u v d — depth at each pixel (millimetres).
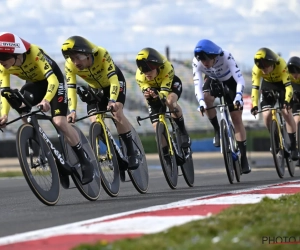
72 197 17547
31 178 14094
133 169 17438
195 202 13609
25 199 17859
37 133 14555
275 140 22578
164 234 9172
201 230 9273
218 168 38594
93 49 15852
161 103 18469
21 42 14344
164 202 14648
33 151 14578
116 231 10156
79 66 15914
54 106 15125
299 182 18422
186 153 19891
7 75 15109
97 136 16516
